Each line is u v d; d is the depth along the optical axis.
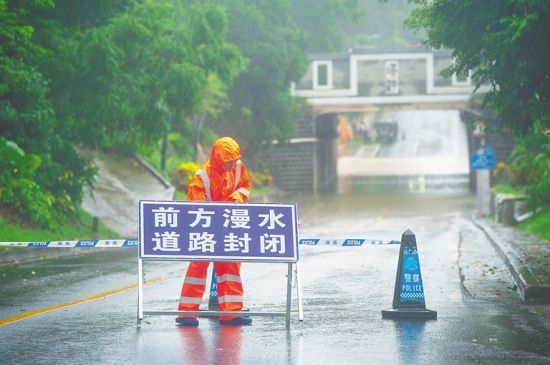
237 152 24.58
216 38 86.38
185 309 24.56
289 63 137.12
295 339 22.39
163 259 23.67
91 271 40.38
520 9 32.66
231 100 135.75
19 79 54.81
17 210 57.97
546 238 55.16
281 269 38.97
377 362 19.78
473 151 152.12
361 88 152.25
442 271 39.28
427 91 150.38
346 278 35.97
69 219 65.44
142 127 69.44
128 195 86.31
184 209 23.80
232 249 23.70
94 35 60.94
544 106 35.34
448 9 34.41
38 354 20.70
